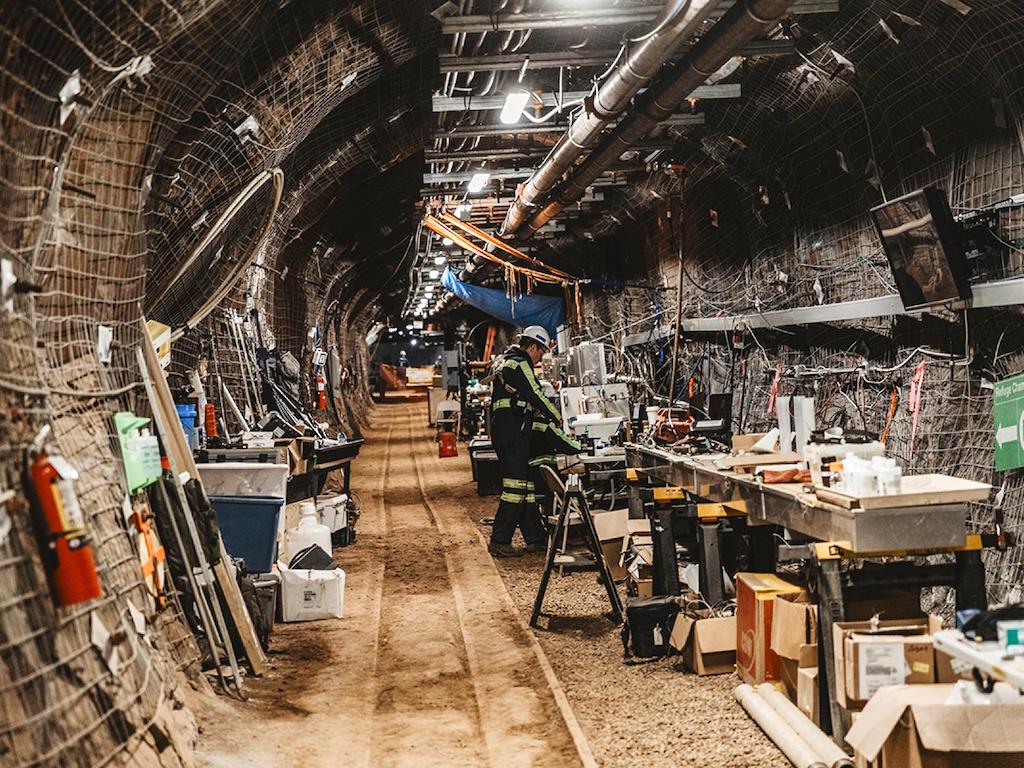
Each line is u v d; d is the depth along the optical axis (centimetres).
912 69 650
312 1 609
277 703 491
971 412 636
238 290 1056
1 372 301
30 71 305
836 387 865
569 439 811
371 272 2666
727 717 455
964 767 331
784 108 846
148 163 454
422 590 775
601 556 648
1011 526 582
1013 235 590
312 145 923
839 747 392
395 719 480
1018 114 576
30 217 331
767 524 566
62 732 287
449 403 2261
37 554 300
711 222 1213
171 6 360
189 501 514
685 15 596
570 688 516
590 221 1747
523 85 1002
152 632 421
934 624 411
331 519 942
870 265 795
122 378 477
